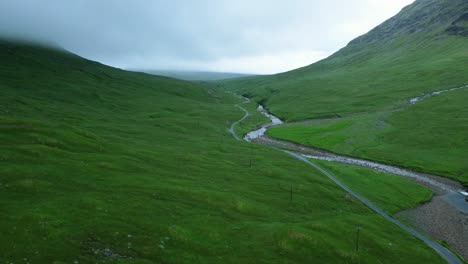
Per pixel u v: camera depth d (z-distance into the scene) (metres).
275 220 60.16
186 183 67.44
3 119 77.81
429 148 144.38
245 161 106.00
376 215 78.00
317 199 79.50
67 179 55.16
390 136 164.62
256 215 60.75
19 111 119.12
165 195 58.22
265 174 93.50
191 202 58.56
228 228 50.91
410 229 72.88
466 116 177.00
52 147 69.88
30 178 51.31
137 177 63.94
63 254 33.94
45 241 35.44
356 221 66.75
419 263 54.59
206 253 42.28
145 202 52.50
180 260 38.66
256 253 44.84
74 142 77.19
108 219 43.50
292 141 164.75
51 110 135.88
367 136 165.62
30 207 41.91
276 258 44.66
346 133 169.62
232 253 43.69
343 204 81.06
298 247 48.12
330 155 142.38
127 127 134.38
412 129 171.12
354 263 48.62
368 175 110.06
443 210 87.75
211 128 168.62
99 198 49.53
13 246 33.00
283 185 84.88
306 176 98.31
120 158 74.31
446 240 70.31
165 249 40.22
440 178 115.81
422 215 83.94
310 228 55.91
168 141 122.50
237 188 74.75
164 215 49.81
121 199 51.56
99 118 145.38
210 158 99.38
